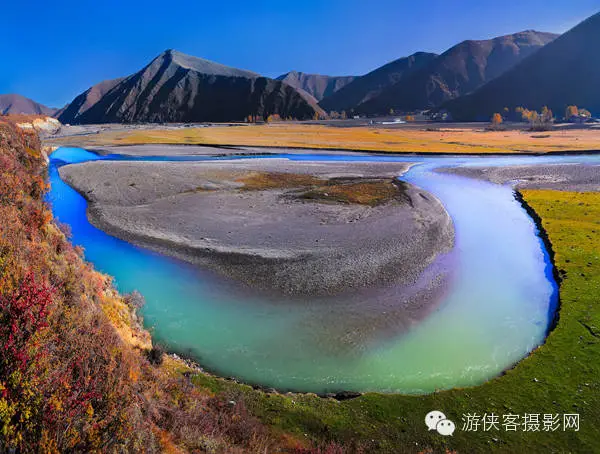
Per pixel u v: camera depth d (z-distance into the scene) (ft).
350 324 64.80
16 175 65.57
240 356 55.93
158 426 30.55
